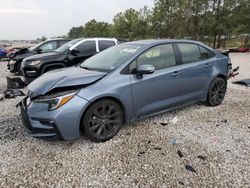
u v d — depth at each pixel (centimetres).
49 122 348
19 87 800
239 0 3462
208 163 331
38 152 365
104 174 311
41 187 288
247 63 1589
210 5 3641
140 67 403
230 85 826
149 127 449
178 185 288
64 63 814
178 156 350
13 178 304
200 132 427
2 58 2148
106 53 488
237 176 303
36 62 784
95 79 381
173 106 480
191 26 3794
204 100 546
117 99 394
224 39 3750
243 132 427
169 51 472
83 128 378
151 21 4084
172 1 3888
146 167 324
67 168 324
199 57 522
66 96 353
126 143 389
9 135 422
